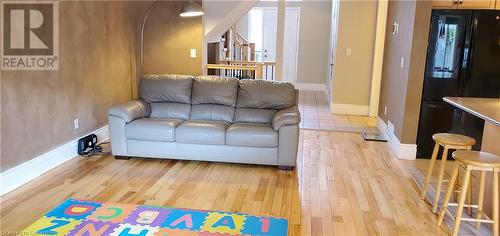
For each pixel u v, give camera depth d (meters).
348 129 5.85
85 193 3.28
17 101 3.35
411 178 3.80
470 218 2.89
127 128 4.03
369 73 6.89
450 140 2.97
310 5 9.52
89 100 4.49
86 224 2.74
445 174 3.90
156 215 2.90
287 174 3.86
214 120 4.27
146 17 5.44
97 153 4.35
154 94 4.42
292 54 9.88
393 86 5.03
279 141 3.85
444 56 4.19
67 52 4.00
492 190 2.70
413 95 4.30
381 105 5.81
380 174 3.91
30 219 2.80
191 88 4.45
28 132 3.50
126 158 4.16
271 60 10.30
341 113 7.09
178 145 4.00
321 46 9.64
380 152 4.68
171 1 5.62
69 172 3.76
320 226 2.81
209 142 3.92
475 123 4.21
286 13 9.73
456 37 4.14
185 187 3.47
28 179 3.51
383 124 5.57
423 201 3.28
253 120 4.23
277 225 2.79
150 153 4.07
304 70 9.85
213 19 5.77
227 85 4.38
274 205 3.14
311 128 5.86
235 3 5.68
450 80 4.22
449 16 4.11
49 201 3.10
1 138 3.19
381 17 6.59
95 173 3.75
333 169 4.04
